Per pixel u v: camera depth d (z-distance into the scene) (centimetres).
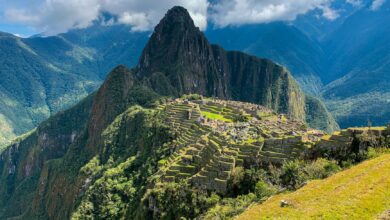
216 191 10706
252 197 9475
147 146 19212
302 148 10931
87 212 17150
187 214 10662
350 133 10162
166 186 11862
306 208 6738
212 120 18275
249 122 17925
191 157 13050
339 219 6062
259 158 11000
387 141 9556
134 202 14875
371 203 6356
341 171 8712
